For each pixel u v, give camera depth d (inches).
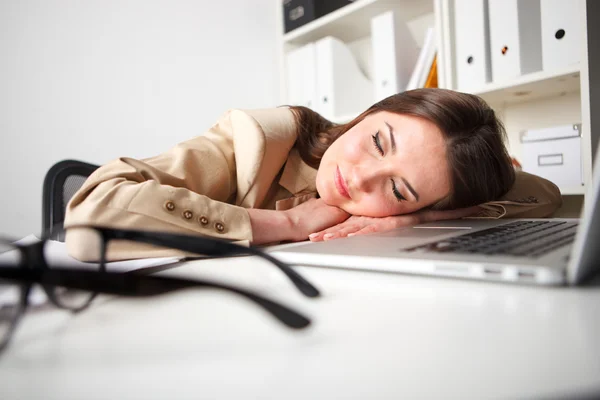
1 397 6.3
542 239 17.6
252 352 7.9
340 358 7.4
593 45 43.2
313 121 41.4
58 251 22.5
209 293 12.7
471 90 54.3
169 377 6.9
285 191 39.6
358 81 76.9
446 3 55.6
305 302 11.4
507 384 6.1
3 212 62.2
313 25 78.1
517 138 63.2
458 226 25.7
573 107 57.5
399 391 6.1
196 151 32.2
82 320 10.4
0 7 61.3
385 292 12.3
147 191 23.7
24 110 63.6
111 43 71.2
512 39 50.9
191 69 80.5
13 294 10.3
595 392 5.9
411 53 66.2
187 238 13.7
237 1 86.4
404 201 32.7
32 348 8.5
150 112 75.8
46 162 65.6
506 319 9.3
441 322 9.3
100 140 70.6
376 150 32.4
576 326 8.6
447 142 31.9
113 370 7.3
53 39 65.7
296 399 5.9
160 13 76.5
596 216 10.8
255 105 89.5
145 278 10.2
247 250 13.3
